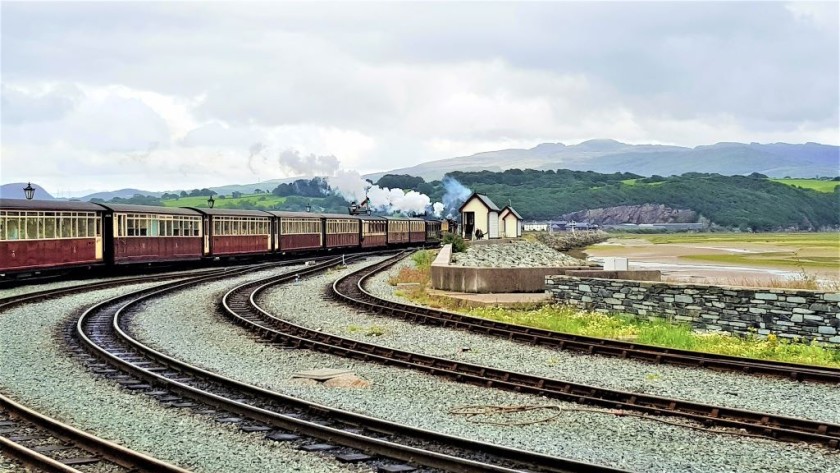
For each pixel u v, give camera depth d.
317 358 19.44
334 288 35.38
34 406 14.03
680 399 14.67
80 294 32.66
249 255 56.22
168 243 46.38
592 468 10.07
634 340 22.28
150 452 11.25
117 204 42.47
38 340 21.08
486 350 20.72
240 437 11.99
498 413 14.02
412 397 15.23
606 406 14.38
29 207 34.91
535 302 29.69
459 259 50.66
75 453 11.03
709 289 23.98
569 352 20.38
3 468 10.22
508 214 91.75
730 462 11.20
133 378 16.36
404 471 10.34
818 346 21.02
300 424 12.09
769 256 75.75
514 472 9.76
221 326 24.66
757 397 15.39
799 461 11.21
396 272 47.81
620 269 32.56
